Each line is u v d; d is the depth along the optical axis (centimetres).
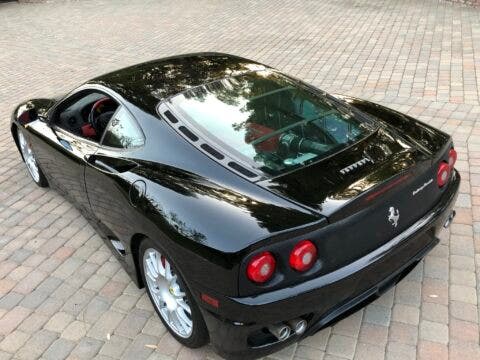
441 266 333
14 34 1251
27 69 946
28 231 417
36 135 407
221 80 322
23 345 297
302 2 1351
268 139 275
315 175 248
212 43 1013
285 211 228
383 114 340
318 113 302
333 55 854
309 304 228
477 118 556
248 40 1010
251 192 244
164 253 255
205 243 227
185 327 272
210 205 241
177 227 241
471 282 318
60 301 332
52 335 303
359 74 746
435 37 906
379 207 240
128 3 1545
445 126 543
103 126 362
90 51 1037
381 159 262
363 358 269
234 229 224
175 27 1189
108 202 311
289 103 307
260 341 241
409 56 808
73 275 358
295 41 968
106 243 358
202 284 233
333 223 225
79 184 354
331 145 275
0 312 325
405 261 265
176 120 289
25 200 468
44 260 377
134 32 1170
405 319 292
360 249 238
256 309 219
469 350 268
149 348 288
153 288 292
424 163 263
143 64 367
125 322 309
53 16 1442
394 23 1041
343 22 1090
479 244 353
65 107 393
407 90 662
